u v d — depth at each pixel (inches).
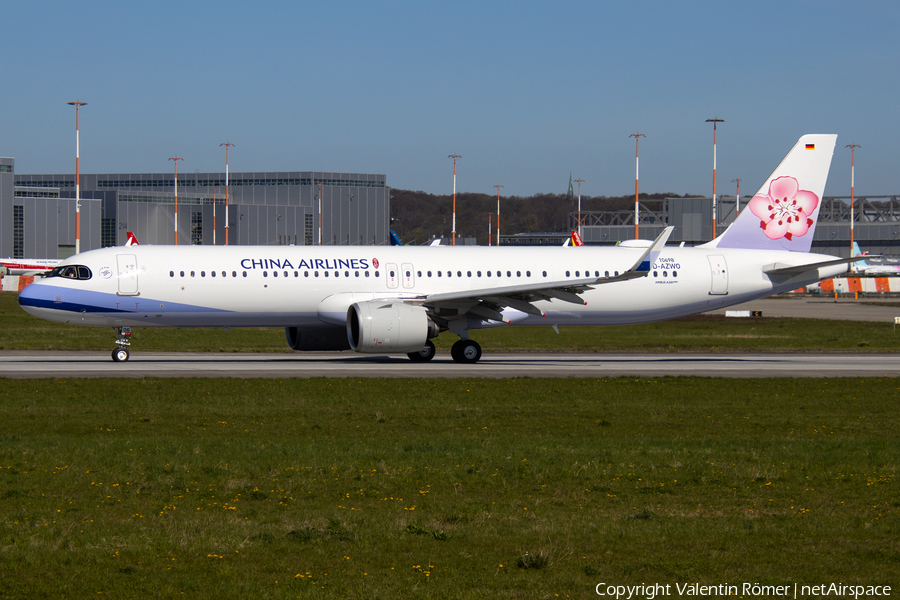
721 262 4488.2
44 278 3860.7
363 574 1139.9
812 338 5600.4
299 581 1112.2
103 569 1151.0
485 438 2124.8
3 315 7086.6
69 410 2469.2
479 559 1203.2
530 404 2691.9
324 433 2203.5
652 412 2573.8
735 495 1572.3
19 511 1414.9
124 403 2603.3
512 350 4785.9
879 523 1385.3
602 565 1186.0
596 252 4404.5
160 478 1649.9
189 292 3917.3
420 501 1514.5
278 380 3161.9
